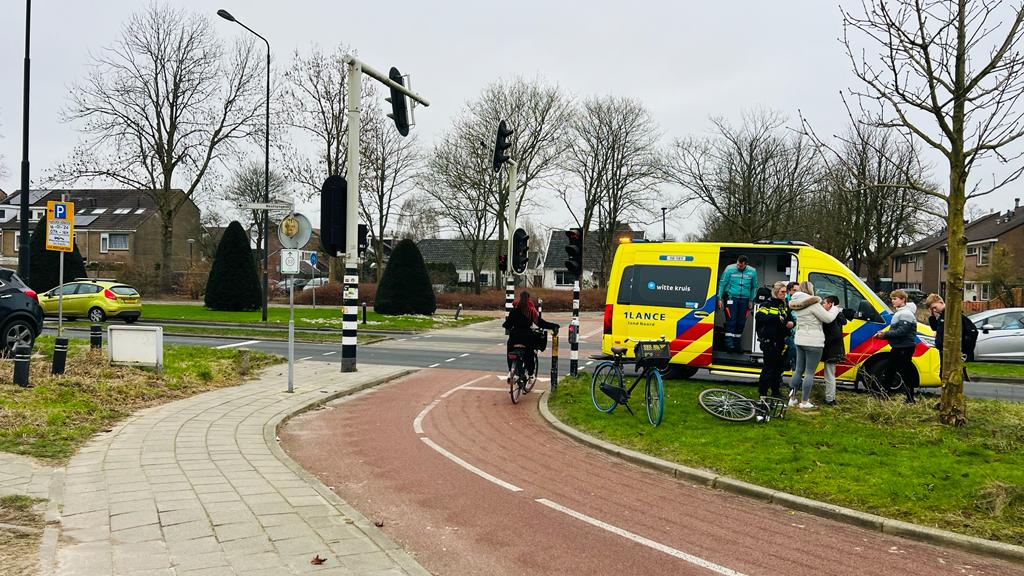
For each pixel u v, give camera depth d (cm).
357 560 441
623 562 460
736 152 3856
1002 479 606
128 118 3531
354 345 1420
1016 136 740
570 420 930
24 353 966
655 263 1236
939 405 838
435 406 1069
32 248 3359
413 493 611
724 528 533
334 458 739
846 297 1128
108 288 2511
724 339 1220
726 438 784
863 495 586
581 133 4559
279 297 4594
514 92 4222
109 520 504
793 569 454
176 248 6244
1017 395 1326
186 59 3681
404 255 3444
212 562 430
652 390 891
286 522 511
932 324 1219
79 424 816
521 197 4331
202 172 3809
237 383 1234
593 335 2762
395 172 4216
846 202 3725
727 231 4181
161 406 985
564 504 585
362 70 1377
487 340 2388
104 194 6328
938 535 507
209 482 612
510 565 452
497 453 768
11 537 459
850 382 1125
